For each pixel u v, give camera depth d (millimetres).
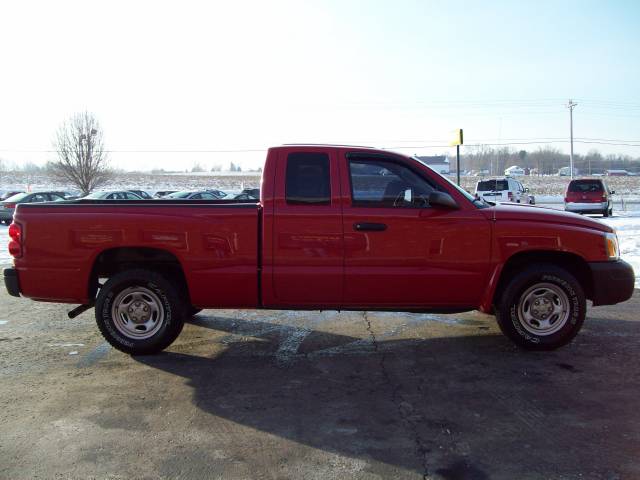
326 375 4648
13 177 69125
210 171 119375
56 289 5059
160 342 5113
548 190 52750
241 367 4867
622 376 4539
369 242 4938
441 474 3033
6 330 6129
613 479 2965
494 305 5352
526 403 4004
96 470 3102
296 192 4984
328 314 6836
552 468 3086
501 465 3125
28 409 3955
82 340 5730
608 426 3617
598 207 23141
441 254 4965
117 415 3850
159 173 104188
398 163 5078
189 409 3955
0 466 3150
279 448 3354
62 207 5062
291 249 4945
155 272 5109
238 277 4973
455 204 4938
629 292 5148
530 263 5242
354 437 3496
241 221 4965
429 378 4543
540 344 5133
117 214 4996
